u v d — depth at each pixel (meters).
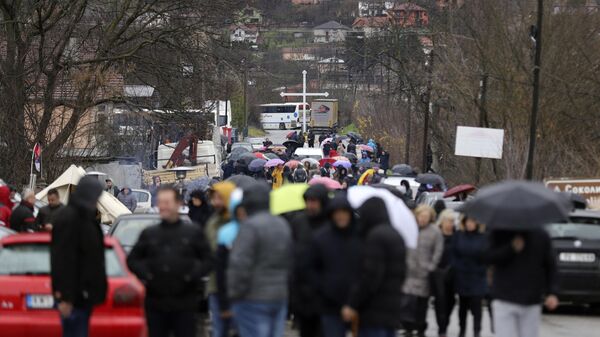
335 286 27.61
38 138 102.00
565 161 101.44
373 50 162.38
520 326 28.69
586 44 107.00
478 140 96.50
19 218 51.94
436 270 39.94
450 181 130.38
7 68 99.38
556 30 106.19
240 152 151.88
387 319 25.42
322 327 29.06
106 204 72.31
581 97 104.38
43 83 119.94
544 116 103.69
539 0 86.38
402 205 35.19
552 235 48.12
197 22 107.25
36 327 30.28
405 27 157.88
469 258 39.28
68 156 104.62
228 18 108.81
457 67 115.44
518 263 28.34
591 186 68.25
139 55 108.12
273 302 26.91
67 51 120.94
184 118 108.44
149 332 28.89
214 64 108.62
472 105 115.06
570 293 47.66
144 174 121.50
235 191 30.84
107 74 106.44
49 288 30.55
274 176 109.56
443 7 138.88
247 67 123.56
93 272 27.97
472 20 118.06
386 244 25.38
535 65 87.44
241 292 26.44
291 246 27.33
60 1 103.44
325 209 31.06
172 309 28.53
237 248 26.62
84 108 105.56
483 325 46.62
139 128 124.75
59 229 27.61
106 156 117.12
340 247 27.77
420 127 173.75
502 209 28.05
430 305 54.78
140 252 28.81
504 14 111.69
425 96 144.00
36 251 31.66
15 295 30.44
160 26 108.06
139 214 48.72
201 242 28.92
